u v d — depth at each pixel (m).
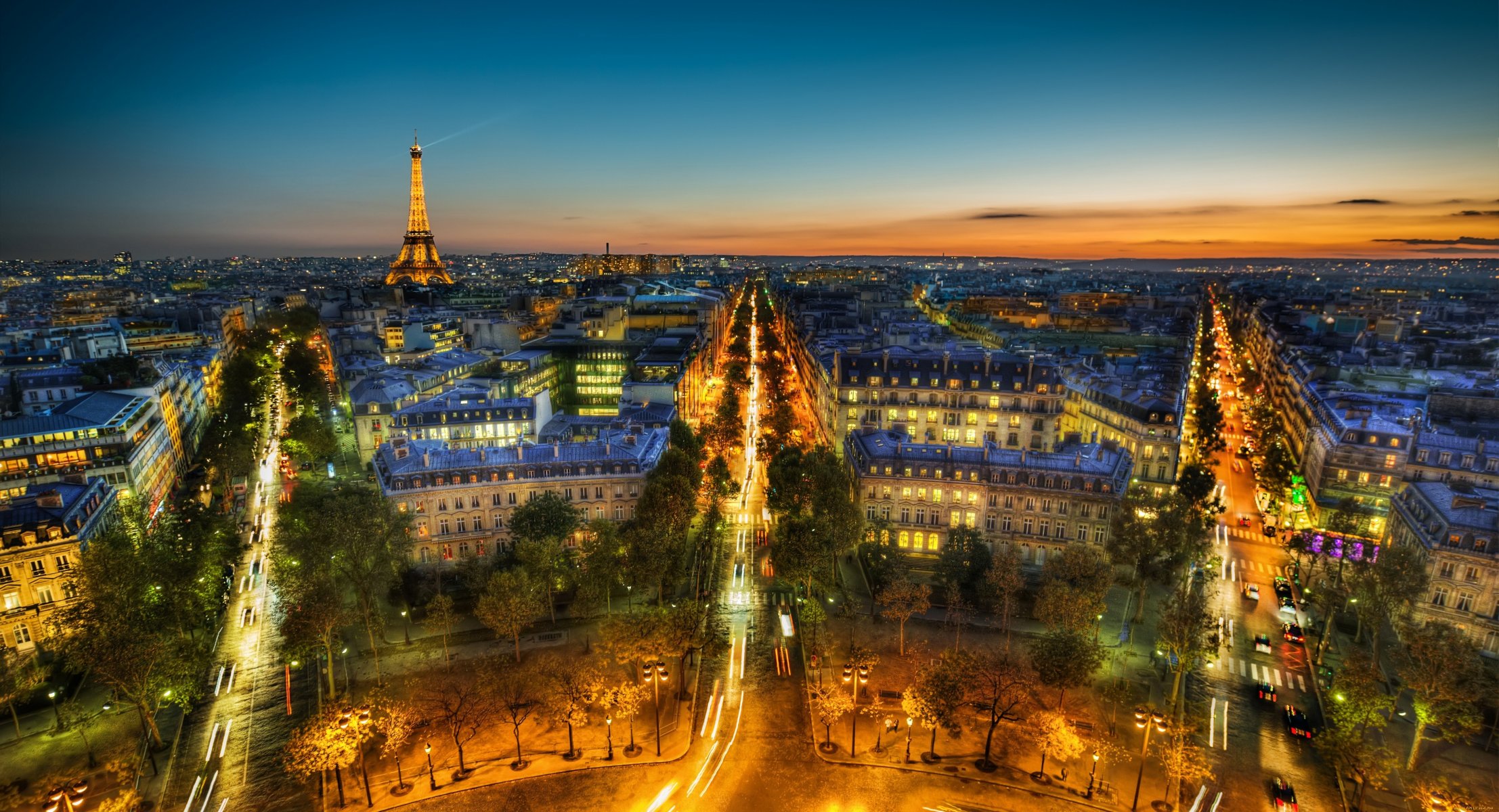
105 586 123.12
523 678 129.25
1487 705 119.38
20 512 138.62
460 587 160.88
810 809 100.25
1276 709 121.81
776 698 125.31
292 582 131.38
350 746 98.75
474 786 104.81
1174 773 98.31
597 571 140.50
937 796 102.56
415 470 164.88
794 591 162.00
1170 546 144.75
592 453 177.12
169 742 115.75
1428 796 90.06
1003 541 169.00
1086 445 182.12
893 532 176.12
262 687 130.12
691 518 170.00
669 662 135.50
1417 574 126.06
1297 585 163.75
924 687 108.50
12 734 117.50
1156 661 135.38
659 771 107.75
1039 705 119.88
